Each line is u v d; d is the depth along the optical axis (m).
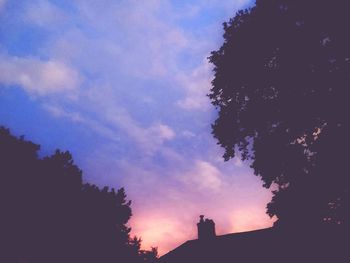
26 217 12.73
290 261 17.83
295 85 16.14
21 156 13.09
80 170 14.72
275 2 17.30
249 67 17.73
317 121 15.88
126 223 15.27
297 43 16.03
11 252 12.47
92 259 13.79
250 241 23.92
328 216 15.05
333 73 15.29
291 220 15.62
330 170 14.63
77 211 13.69
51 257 13.06
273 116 17.11
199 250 25.25
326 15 15.30
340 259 15.23
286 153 16.44
